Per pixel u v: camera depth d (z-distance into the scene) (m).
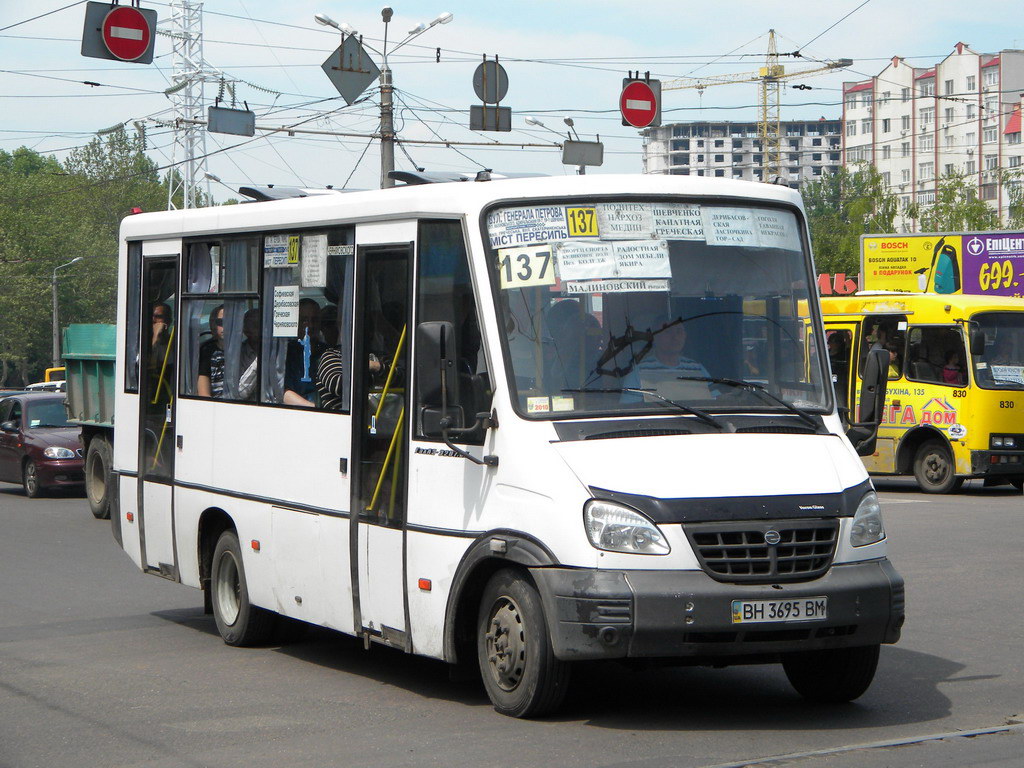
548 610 8.62
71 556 19.23
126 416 14.27
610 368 9.31
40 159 169.62
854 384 29.38
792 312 9.90
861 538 8.86
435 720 9.32
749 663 9.01
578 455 8.83
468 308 9.52
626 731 8.88
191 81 56.81
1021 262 39.53
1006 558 17.50
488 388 9.28
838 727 9.01
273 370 11.71
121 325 14.46
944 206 84.75
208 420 12.68
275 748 8.69
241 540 12.11
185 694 10.41
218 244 12.73
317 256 11.20
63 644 12.66
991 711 9.48
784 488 8.72
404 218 10.17
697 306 9.63
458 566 9.37
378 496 10.27
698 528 8.46
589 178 9.77
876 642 8.83
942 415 27.91
